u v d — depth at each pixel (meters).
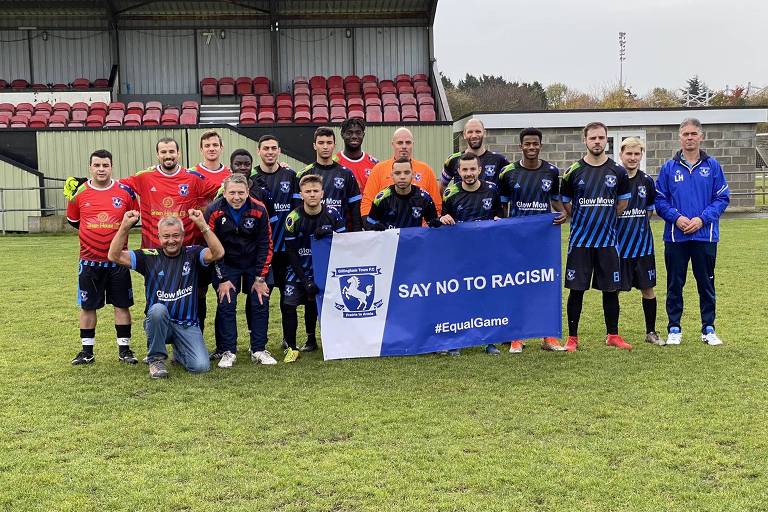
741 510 3.17
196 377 5.36
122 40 21.94
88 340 5.78
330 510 3.22
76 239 15.56
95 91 20.30
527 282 6.07
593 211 5.98
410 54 22.66
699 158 6.13
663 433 4.06
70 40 21.92
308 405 4.64
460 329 5.97
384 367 5.62
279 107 20.53
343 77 22.52
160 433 4.16
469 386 5.05
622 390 4.88
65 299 8.65
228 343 5.76
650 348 6.09
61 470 3.65
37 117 19.03
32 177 16.91
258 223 5.71
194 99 21.70
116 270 5.75
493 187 6.10
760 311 7.47
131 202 5.89
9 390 5.01
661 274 9.98
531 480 3.48
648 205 6.27
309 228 5.79
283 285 6.17
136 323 7.48
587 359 5.75
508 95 61.91
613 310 6.21
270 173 6.13
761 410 4.42
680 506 3.21
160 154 5.89
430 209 6.00
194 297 5.56
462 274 5.94
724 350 5.93
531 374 5.34
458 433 4.11
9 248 13.91
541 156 18.69
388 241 5.80
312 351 6.21
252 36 22.25
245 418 4.41
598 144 5.93
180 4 21.61
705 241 6.07
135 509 3.25
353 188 6.18
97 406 4.65
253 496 3.37
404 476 3.55
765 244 12.91
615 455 3.77
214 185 6.25
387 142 17.81
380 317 5.83
